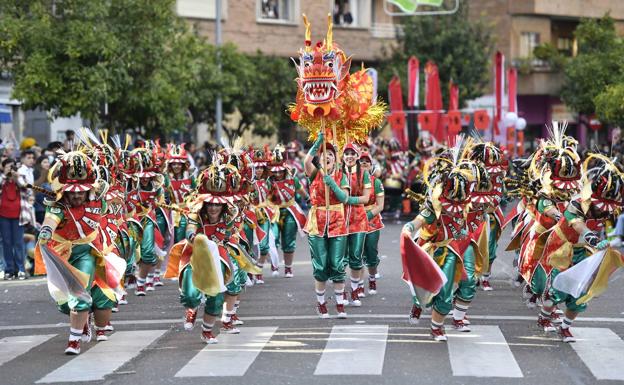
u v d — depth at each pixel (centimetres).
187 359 1284
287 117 5106
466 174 1378
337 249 1591
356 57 5809
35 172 2344
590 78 5572
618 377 1166
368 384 1127
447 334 1438
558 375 1177
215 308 1386
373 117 1728
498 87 4188
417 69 4019
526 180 1753
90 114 3180
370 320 1572
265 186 2098
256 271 1459
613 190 1350
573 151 1530
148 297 1888
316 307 1714
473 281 1440
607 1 6769
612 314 1631
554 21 6725
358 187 1670
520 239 1786
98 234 1384
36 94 3112
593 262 1348
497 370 1200
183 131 4078
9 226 2245
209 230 1409
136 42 3228
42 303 1852
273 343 1380
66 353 1333
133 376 1192
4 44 3061
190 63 3506
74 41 3081
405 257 1336
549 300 1436
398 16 6134
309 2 5641
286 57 5547
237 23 5350
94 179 1362
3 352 1362
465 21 5588
